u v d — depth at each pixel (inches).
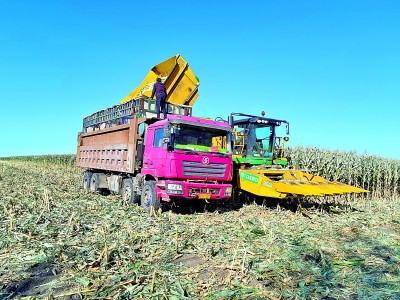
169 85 524.1
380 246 251.1
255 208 414.0
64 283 169.8
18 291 161.0
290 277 177.9
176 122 351.6
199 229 290.2
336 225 337.4
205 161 362.6
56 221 302.2
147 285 167.8
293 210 418.0
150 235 265.4
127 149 422.3
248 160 454.0
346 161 646.5
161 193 354.3
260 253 221.9
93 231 273.9
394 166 701.3
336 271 190.1
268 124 470.0
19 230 263.6
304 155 634.8
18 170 1082.7
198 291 163.0
